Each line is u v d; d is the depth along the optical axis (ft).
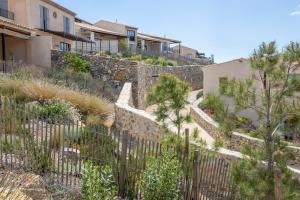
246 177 20.20
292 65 19.47
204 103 24.66
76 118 39.14
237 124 21.66
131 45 157.99
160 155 22.65
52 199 18.56
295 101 19.86
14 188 17.49
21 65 62.75
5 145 21.84
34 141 21.90
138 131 41.45
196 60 166.50
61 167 22.62
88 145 22.62
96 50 122.01
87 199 16.98
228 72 71.82
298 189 19.63
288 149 20.76
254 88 20.99
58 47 101.71
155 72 96.94
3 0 89.45
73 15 113.50
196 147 25.02
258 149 21.16
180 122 25.72
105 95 61.52
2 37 76.02
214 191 26.30
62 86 49.93
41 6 94.43
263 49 19.86
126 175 23.09
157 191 20.43
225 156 32.09
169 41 202.69
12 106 22.04
